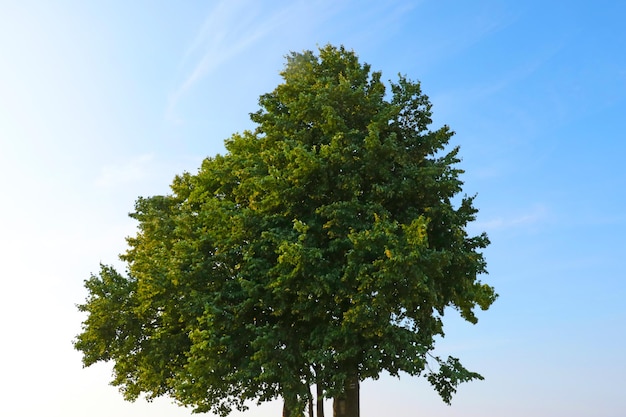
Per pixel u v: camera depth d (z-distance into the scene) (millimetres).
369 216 24438
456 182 25328
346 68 28562
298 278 23781
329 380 24625
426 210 25062
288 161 26125
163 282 26719
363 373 23734
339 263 24312
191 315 26547
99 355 29781
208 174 29969
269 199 25359
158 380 28281
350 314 22656
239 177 28250
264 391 25484
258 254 26000
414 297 22938
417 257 21891
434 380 24953
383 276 21750
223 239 26547
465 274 25891
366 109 26859
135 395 31344
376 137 24484
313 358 23375
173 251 29125
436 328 25438
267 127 28641
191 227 28906
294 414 24109
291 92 28500
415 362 23281
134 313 29172
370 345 23734
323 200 25812
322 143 26812
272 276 24922
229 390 27094
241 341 25609
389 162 25594
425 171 24641
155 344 27938
